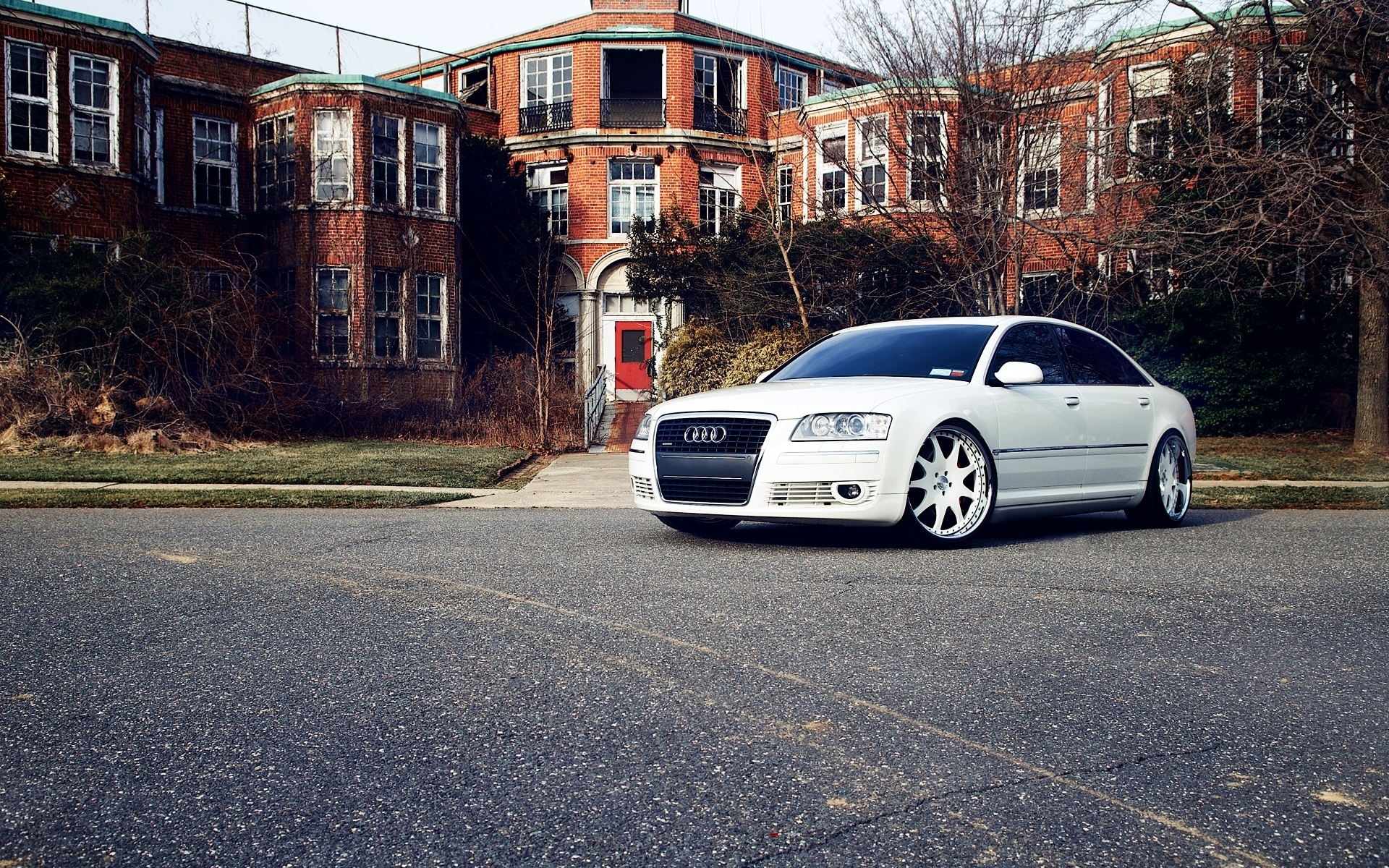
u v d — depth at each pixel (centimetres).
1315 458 1590
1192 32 1972
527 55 3278
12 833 259
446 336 2573
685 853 249
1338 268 1827
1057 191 1783
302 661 409
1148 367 1933
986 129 1636
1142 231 1602
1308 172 1491
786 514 665
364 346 2420
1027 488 743
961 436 705
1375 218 1530
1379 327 1691
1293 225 1518
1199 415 1930
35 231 1998
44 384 1545
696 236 2617
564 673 391
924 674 390
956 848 251
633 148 3142
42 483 1152
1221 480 1303
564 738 323
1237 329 1867
